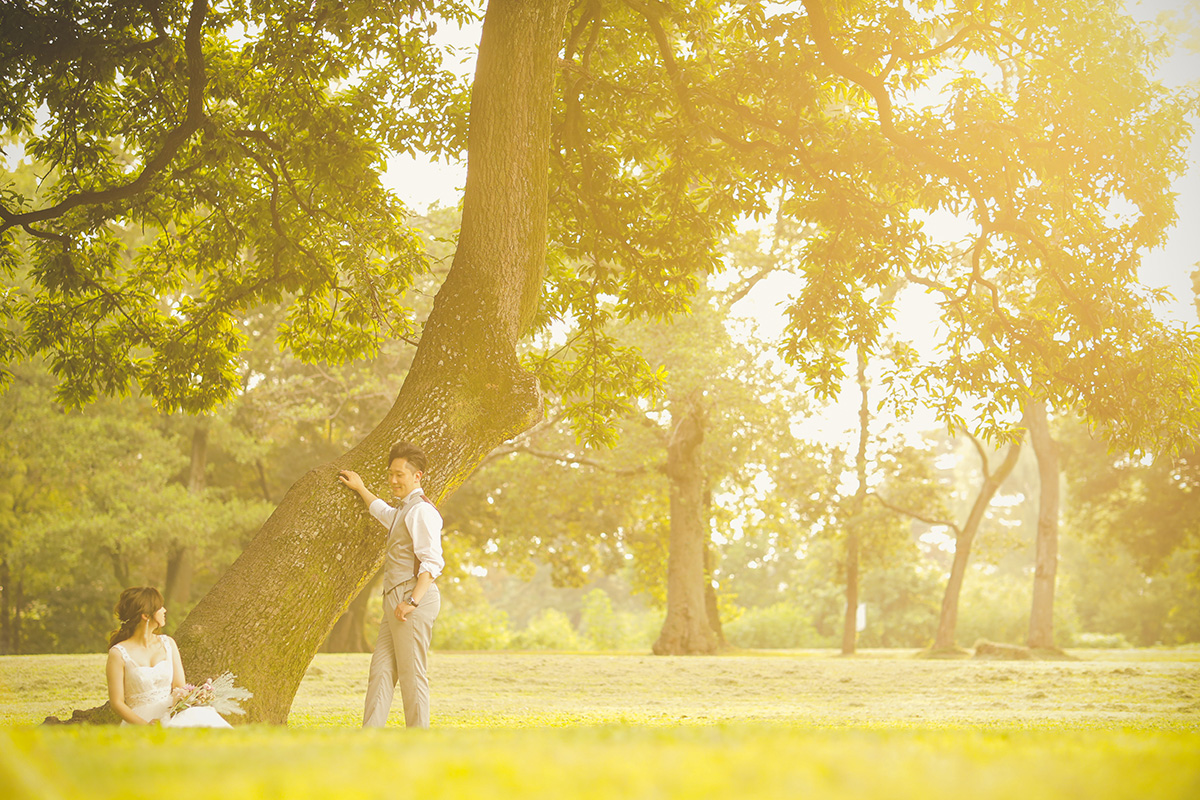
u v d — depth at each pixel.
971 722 8.26
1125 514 38.72
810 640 50.72
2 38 9.20
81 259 11.95
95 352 11.96
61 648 33.41
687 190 12.77
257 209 11.76
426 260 12.02
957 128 10.34
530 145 7.79
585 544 33.72
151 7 9.86
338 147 10.85
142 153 11.44
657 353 23.75
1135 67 10.04
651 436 27.52
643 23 11.29
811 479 29.38
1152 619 54.47
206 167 11.59
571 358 20.81
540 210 7.85
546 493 30.27
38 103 10.64
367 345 12.45
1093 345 10.60
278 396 29.09
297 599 6.24
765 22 10.19
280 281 11.96
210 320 12.12
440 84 11.26
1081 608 58.19
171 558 30.89
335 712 8.73
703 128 9.96
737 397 25.00
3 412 25.64
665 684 14.48
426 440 6.97
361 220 11.40
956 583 31.05
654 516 32.06
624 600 77.25
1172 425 10.16
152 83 10.79
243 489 35.97
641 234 11.75
